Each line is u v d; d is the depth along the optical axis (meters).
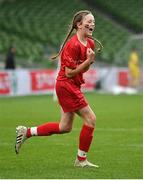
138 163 25.27
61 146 31.28
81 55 23.58
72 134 36.84
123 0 119.88
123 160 26.25
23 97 73.62
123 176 21.81
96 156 27.53
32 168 23.94
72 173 22.53
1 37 103.25
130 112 52.62
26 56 101.06
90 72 83.94
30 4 114.81
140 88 87.44
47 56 101.56
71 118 24.41
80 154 24.22
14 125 42.03
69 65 23.22
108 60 104.62
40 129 24.78
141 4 119.88
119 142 32.78
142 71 88.75
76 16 23.72
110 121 44.56
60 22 111.31
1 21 107.75
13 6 113.69
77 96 23.64
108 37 110.69
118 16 116.94
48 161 26.03
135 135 36.06
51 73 79.69
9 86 73.56
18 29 107.00
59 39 106.31
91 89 84.56
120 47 108.50
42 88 78.38
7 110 55.12
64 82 23.64
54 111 54.12
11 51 77.19
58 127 24.55
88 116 23.86
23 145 31.64
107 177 21.58
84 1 118.62
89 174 22.28
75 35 23.89
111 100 69.44
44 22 110.44
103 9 118.00
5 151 29.38
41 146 31.28
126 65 95.06
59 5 115.81
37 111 54.03
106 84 85.31
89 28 23.66
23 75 75.50
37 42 104.81
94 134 36.62
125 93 84.00
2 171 23.16
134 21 115.88
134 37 96.19
